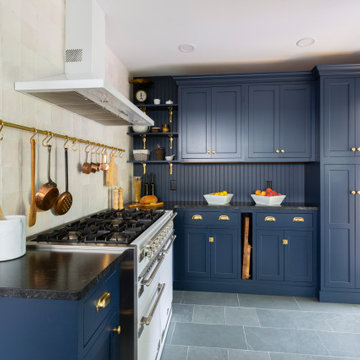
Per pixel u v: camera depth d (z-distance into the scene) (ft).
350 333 7.36
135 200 11.03
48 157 5.33
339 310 8.66
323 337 7.17
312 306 8.93
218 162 11.08
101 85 4.42
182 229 10.12
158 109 11.43
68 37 6.18
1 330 2.99
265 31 7.89
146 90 11.49
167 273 7.32
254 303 9.11
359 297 9.14
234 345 6.82
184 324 7.79
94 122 7.82
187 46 8.82
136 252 4.41
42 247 4.46
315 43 8.61
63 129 6.23
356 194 9.15
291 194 11.11
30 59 5.06
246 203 10.69
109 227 5.52
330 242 9.30
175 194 11.64
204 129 10.42
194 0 6.51
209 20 7.34
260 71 10.89
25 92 4.75
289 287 9.70
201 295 9.73
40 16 5.34
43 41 5.45
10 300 2.95
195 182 11.55
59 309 2.90
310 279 9.59
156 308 5.87
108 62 8.85
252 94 10.21
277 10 6.91
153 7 6.74
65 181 6.26
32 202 4.83
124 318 4.34
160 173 11.69
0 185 4.37
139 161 10.75
